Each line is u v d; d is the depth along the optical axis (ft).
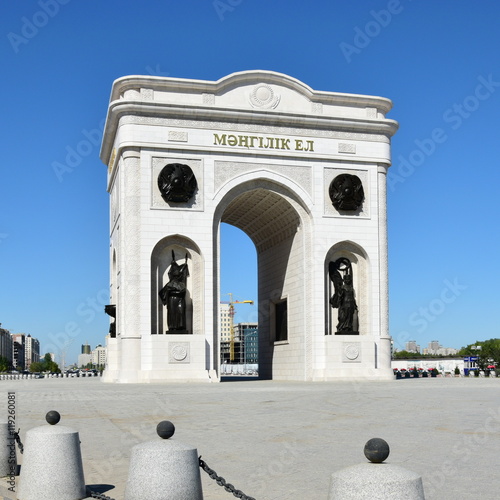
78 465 39.93
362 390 130.41
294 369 195.11
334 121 191.93
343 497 25.21
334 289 190.49
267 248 221.05
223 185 183.52
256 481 44.37
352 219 192.03
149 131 179.63
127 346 172.14
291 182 188.65
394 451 53.72
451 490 40.91
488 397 108.17
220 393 123.13
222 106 183.83
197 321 179.83
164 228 177.99
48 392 132.57
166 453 33.71
